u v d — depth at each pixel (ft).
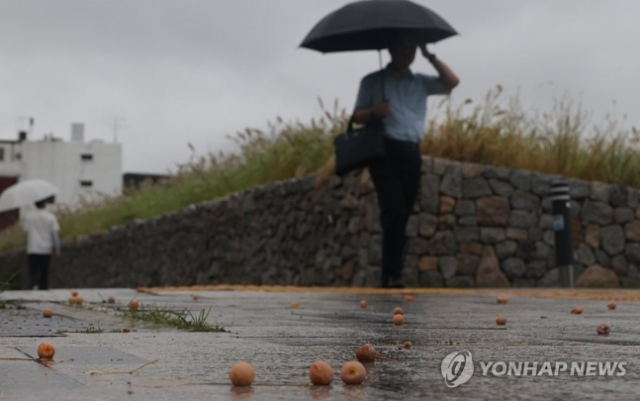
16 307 17.71
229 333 11.75
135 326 12.68
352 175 37.06
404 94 28.19
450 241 35.94
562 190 33.04
